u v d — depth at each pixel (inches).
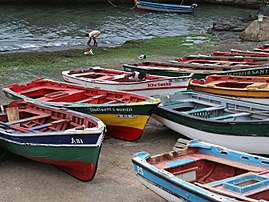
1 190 330.0
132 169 365.7
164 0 2007.9
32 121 397.4
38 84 530.3
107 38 1182.3
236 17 1600.6
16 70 761.0
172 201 273.7
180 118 406.0
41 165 375.6
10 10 1696.6
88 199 314.5
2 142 368.8
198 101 464.4
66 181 343.9
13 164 378.9
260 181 261.7
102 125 328.5
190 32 1284.4
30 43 1098.7
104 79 538.0
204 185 263.3
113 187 332.5
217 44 1050.1
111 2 1952.5
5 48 1027.3
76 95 479.8
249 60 668.7
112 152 402.0
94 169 329.4
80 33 1254.3
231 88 490.6
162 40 1108.5
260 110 418.9
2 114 413.7
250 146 367.2
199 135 396.8
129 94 446.9
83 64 812.6
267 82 516.4
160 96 467.5
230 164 298.5
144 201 310.8
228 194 245.4
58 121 377.4
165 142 427.2
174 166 295.3
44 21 1460.4
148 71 604.1
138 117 406.3
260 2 1859.0
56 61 843.4
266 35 1101.7
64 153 327.9
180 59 684.7
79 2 1935.3
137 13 1679.4
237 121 360.8
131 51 953.5
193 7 1668.3
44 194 323.0
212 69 603.8
